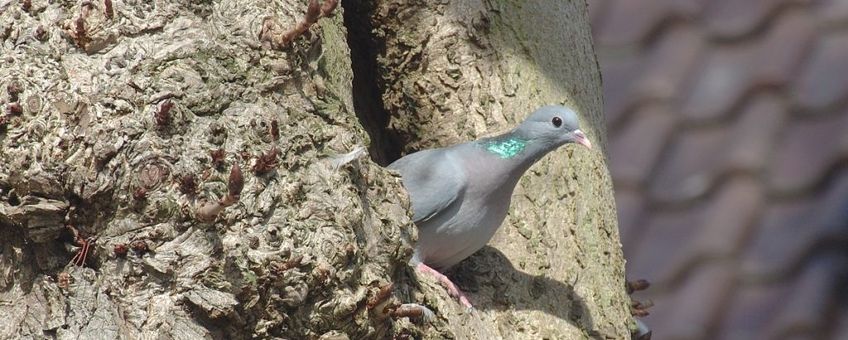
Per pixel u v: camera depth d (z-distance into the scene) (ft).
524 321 31.78
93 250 25.26
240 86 26.37
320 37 28.35
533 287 32.42
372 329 26.61
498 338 31.27
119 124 25.00
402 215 28.09
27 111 24.99
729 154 56.39
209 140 25.53
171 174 25.02
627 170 56.13
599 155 35.45
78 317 24.76
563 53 35.73
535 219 33.47
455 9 34.60
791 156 56.29
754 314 53.21
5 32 25.57
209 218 24.58
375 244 27.25
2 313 25.13
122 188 24.95
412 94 34.83
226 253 25.05
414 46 34.65
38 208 24.71
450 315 29.96
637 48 58.75
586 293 32.76
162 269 24.86
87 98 25.12
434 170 32.22
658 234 54.95
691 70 57.82
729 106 57.11
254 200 25.41
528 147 32.50
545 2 35.94
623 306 33.50
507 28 34.99
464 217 32.24
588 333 32.19
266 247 25.26
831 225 54.75
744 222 55.16
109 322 24.73
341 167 26.71
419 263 31.50
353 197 26.63
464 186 32.14
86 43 25.66
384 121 36.42
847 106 56.75
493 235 33.24
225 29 26.78
